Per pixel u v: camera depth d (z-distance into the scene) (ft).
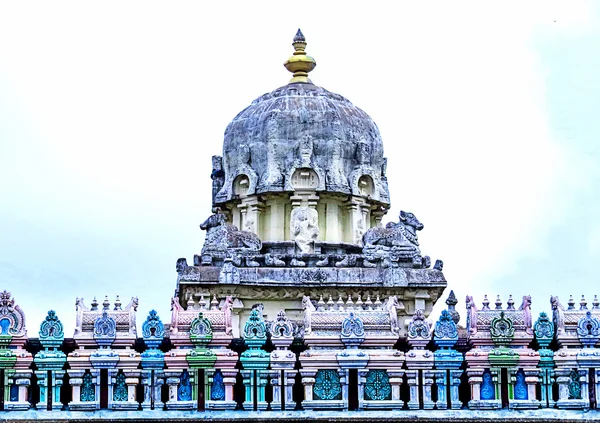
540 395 147.43
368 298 183.52
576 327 148.36
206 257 184.34
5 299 146.10
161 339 146.00
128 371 145.07
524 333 147.84
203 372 145.59
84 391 144.77
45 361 144.66
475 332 147.54
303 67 198.29
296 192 188.96
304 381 145.48
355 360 145.79
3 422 142.61
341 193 189.37
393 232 187.21
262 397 145.59
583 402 146.92
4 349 144.66
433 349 148.15
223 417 143.84
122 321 146.51
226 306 147.84
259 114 192.65
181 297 182.91
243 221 191.83
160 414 143.95
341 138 190.80
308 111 191.11
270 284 182.60
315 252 187.11
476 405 146.20
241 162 191.72
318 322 147.43
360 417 144.25
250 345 146.41
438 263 186.60
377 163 193.77
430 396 146.51
